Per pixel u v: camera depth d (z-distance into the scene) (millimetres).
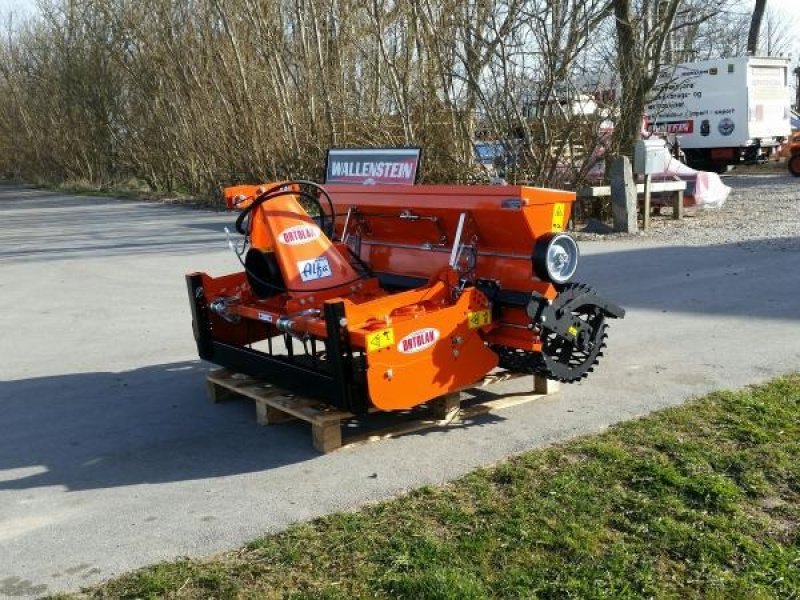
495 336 5066
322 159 18359
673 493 3947
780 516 3727
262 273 5391
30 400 6133
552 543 3549
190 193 24953
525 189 4609
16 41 36750
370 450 4789
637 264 10430
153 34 24766
